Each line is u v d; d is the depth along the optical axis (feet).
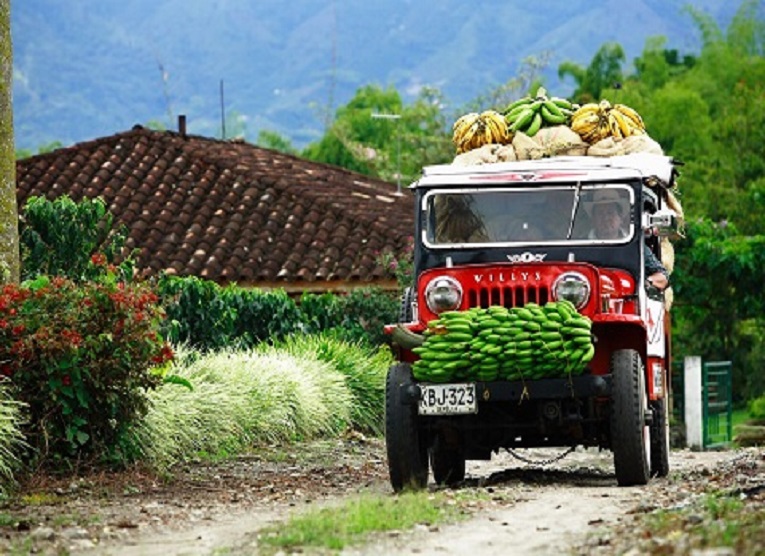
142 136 140.05
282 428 78.33
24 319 57.52
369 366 92.53
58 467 58.03
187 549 40.57
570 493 51.47
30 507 50.93
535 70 245.24
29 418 56.70
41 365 57.36
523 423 55.47
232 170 133.39
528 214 57.62
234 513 49.03
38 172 133.80
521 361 52.75
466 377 53.57
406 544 39.34
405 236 120.37
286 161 148.05
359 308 103.19
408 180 231.09
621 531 39.96
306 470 66.23
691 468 66.44
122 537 43.42
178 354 76.64
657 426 60.85
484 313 53.83
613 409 53.47
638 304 56.44
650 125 263.29
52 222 80.64
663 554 35.22
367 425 89.15
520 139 64.64
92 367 57.77
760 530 36.65
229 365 78.28
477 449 57.98
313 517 43.50
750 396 169.58
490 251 57.41
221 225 124.36
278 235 123.13
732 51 302.86
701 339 170.91
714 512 41.01
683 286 154.30
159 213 126.41
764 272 153.58
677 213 66.49
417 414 54.39
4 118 66.54
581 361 52.70
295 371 82.64
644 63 306.76
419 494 49.70
